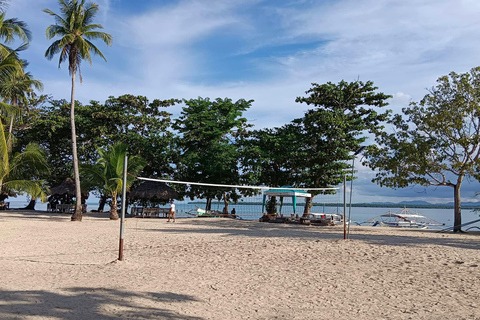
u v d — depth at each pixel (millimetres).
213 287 6855
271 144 28344
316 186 27203
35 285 6426
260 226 20016
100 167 24453
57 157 32344
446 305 5887
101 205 33844
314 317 5285
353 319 5219
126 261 9008
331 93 27125
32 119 31266
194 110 31188
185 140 30438
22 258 9289
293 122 29062
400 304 5953
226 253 10336
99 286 6520
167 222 22328
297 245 11570
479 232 19453
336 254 10141
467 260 9266
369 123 27438
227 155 27812
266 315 5336
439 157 19641
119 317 4820
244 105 31734
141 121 30578
